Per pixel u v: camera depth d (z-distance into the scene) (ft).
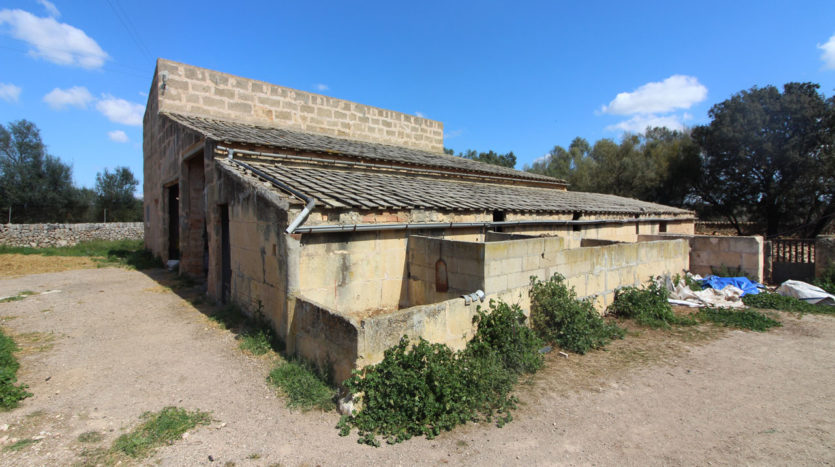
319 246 19.61
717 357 19.60
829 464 11.22
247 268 22.57
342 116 48.65
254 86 41.37
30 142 89.45
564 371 17.70
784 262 36.65
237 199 23.47
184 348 18.89
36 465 10.32
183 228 36.24
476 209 28.30
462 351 16.97
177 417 12.67
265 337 19.15
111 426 12.26
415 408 12.58
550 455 11.49
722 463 11.26
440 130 61.52
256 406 13.71
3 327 21.25
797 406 14.69
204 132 27.96
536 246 22.34
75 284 32.94
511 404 14.29
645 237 41.86
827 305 29.22
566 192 57.47
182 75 37.58
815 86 70.28
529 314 22.03
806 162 66.90
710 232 87.30
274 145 28.37
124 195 110.11
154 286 32.35
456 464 10.95
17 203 83.35
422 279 23.30
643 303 26.53
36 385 14.80
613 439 12.39
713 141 77.56
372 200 22.84
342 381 14.17
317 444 11.66
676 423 13.42
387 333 14.32
